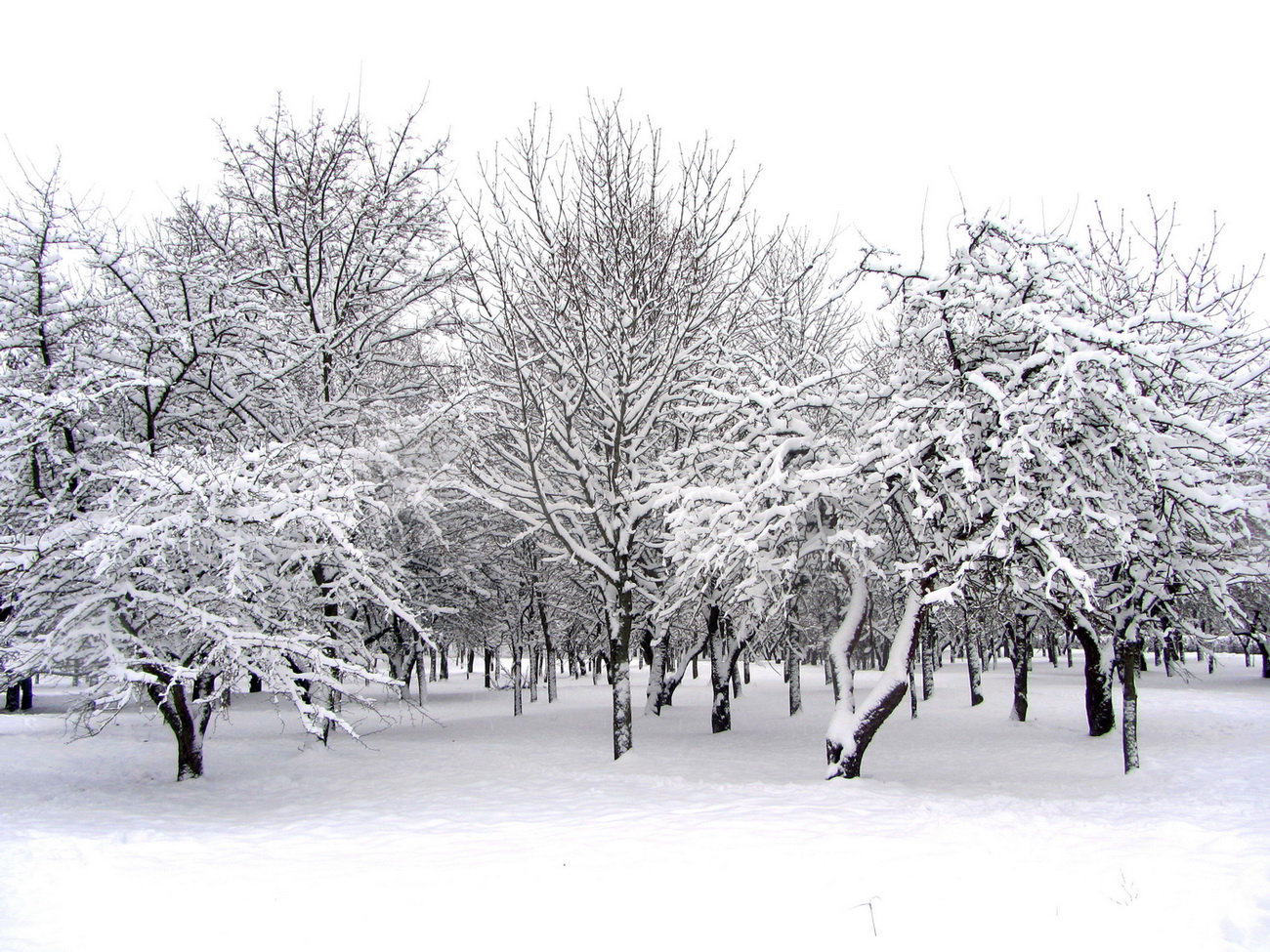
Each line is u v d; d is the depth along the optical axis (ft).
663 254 49.11
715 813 28.78
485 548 70.23
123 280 41.86
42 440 36.58
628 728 46.50
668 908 17.62
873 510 39.86
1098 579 42.55
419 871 21.42
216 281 42.98
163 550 35.22
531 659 97.60
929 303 34.83
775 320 59.00
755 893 18.39
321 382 55.01
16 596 36.50
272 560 39.63
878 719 36.68
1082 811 28.73
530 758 48.73
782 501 40.93
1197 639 50.47
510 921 17.12
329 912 17.89
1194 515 34.37
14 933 16.72
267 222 56.80
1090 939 14.79
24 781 40.78
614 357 45.14
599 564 45.80
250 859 23.12
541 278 49.44
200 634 35.96
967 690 89.92
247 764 47.85
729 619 61.77
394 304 57.77
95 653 35.29
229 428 50.19
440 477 50.93
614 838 24.94
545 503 45.52
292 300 56.54
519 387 46.29
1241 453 29.17
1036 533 31.37
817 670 152.35
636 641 80.02
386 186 57.82
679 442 58.90
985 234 35.22
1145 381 32.22
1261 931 14.61
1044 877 18.63
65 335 41.19
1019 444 29.78
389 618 66.03
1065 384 29.78
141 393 45.78
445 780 41.34
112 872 21.42
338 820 30.50
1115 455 34.04
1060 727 60.44
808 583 50.85
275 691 37.27
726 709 62.49
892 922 16.14
